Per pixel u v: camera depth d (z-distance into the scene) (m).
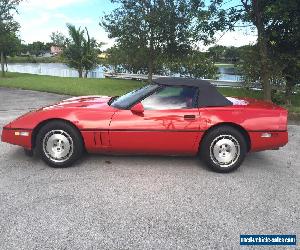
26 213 3.85
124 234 3.48
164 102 5.17
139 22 14.66
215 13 10.90
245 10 10.77
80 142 5.17
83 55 32.72
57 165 5.21
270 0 10.23
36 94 13.77
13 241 3.32
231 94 13.51
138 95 5.34
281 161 5.90
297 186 4.81
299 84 11.83
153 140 5.11
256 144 5.21
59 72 35.59
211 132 5.12
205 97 5.23
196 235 3.50
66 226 3.60
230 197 4.39
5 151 5.98
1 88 15.91
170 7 14.31
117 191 4.48
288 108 10.71
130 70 23.77
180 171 5.25
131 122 5.05
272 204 4.22
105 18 15.06
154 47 15.61
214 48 11.72
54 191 4.43
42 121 5.09
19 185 4.60
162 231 3.55
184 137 5.11
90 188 4.55
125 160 5.64
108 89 15.28
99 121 5.06
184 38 14.80
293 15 10.12
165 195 4.39
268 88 11.09
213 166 5.20
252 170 5.41
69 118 5.05
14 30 23.64
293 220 3.85
